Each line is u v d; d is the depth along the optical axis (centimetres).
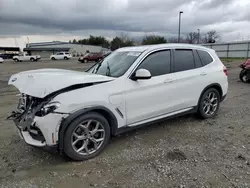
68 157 305
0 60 3731
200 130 416
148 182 260
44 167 294
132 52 396
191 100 434
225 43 3675
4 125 452
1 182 263
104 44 8294
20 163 304
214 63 480
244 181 258
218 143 360
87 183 260
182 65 422
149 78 338
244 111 534
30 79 323
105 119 324
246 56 3406
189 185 253
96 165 299
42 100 296
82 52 7706
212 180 261
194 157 315
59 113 279
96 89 311
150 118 377
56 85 287
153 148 345
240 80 1071
